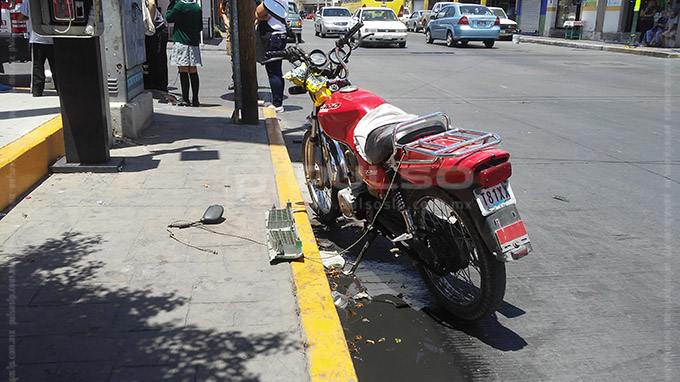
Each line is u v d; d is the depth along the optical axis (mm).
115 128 6156
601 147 7352
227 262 3498
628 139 7789
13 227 3852
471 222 3002
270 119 7828
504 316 3400
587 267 4016
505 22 26125
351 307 3504
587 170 6344
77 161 5066
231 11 7129
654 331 3230
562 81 13336
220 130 6965
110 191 4621
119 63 6117
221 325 2838
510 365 2930
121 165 5199
